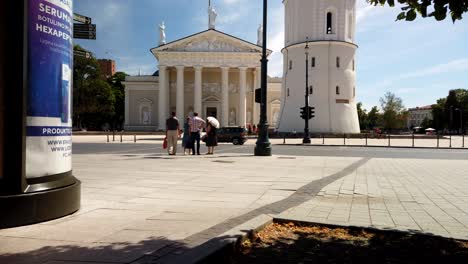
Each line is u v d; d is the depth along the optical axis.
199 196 7.84
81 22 17.67
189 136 19.11
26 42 5.26
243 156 18.88
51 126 5.70
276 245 4.95
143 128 73.75
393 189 9.21
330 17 56.16
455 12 4.71
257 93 19.41
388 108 87.56
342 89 54.91
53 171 5.75
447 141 46.22
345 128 54.47
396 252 4.73
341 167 14.40
